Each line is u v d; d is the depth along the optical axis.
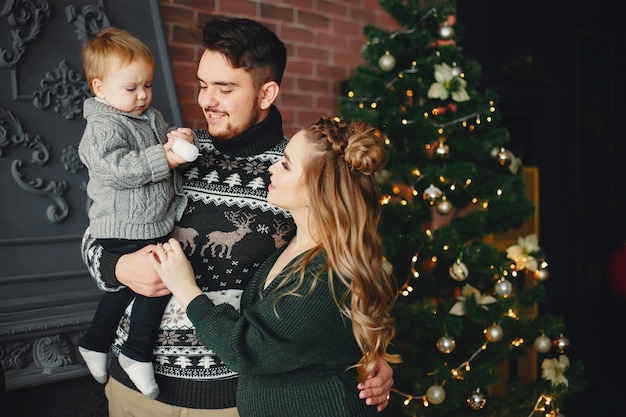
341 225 1.26
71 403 2.11
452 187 2.42
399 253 2.40
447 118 2.49
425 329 2.37
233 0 2.89
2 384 1.61
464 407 2.46
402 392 2.40
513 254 2.55
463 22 3.61
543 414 2.50
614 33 4.67
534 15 3.99
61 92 2.14
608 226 4.70
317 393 1.26
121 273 1.43
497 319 2.35
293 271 1.25
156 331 1.49
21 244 2.00
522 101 3.90
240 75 1.49
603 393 3.95
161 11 2.62
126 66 1.47
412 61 2.54
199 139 1.62
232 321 1.29
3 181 2.00
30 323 1.96
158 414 1.51
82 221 2.16
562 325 2.49
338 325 1.26
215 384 1.51
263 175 1.58
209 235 1.52
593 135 4.52
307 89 3.24
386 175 2.47
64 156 2.13
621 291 4.36
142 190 1.43
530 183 4.05
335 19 3.35
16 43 2.04
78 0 2.20
